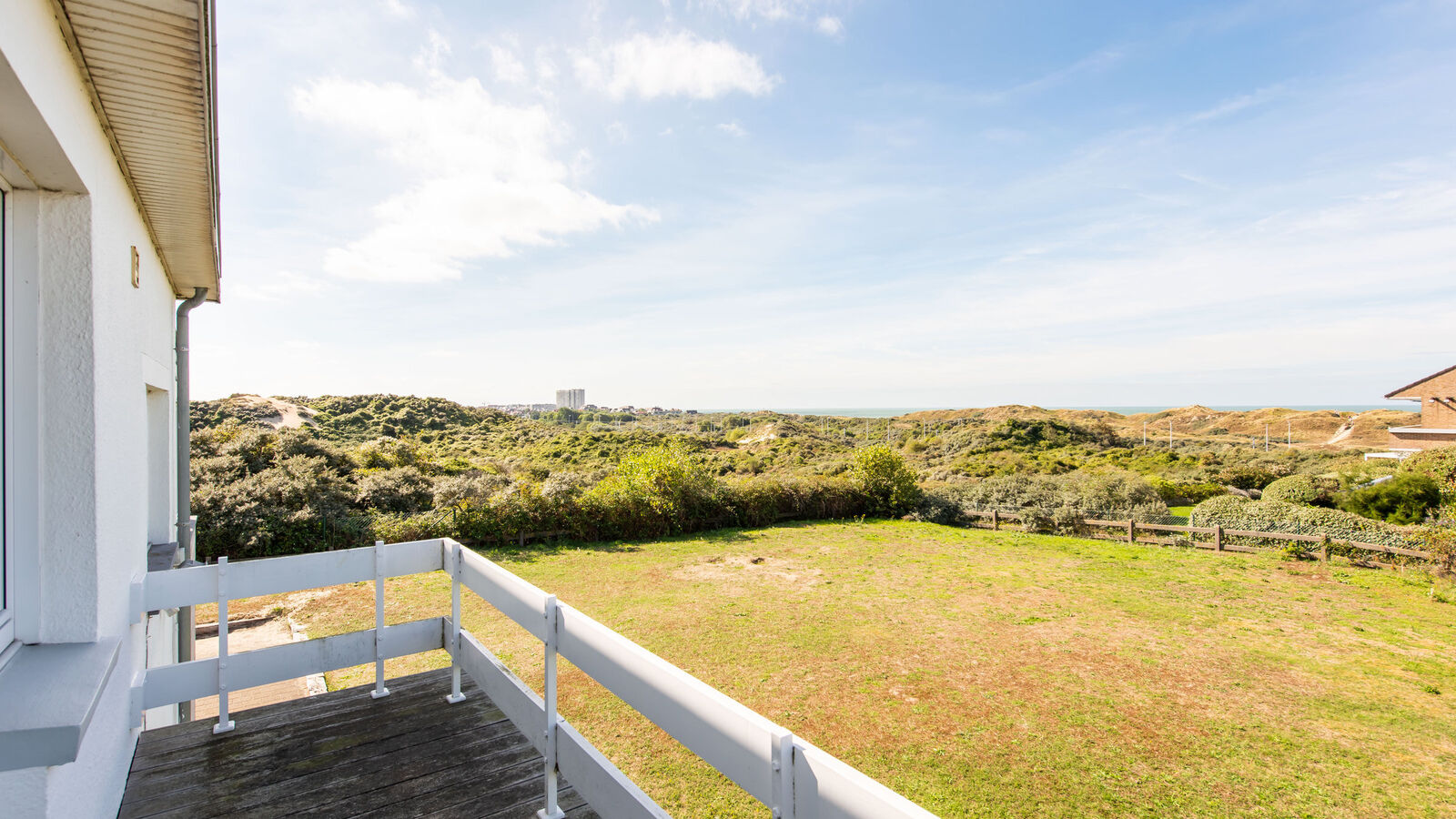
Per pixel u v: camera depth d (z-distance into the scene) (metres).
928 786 3.91
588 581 9.36
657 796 3.72
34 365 1.58
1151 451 29.95
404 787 2.12
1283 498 14.74
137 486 2.71
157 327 3.69
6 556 1.53
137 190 2.71
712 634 6.92
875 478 16.06
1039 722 4.84
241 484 10.11
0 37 1.03
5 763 1.12
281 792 2.08
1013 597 8.54
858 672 5.86
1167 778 4.01
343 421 29.41
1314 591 8.91
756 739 1.01
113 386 1.98
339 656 2.72
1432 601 8.41
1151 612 7.83
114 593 1.92
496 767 2.26
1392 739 4.57
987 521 14.56
